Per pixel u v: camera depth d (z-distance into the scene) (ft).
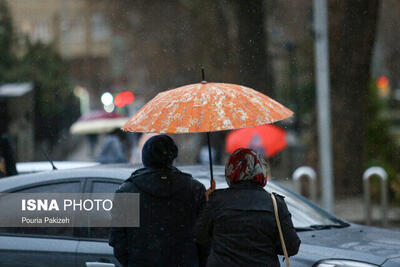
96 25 523.70
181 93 38.86
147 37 322.96
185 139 227.40
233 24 267.59
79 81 480.23
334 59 149.69
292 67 254.68
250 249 35.58
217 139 191.42
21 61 305.94
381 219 113.19
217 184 47.78
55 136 275.59
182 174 40.93
